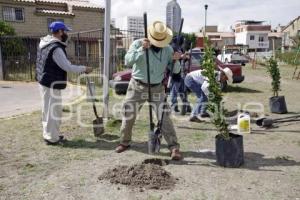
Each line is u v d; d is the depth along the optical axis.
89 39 18.81
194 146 6.24
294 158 5.56
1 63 18.92
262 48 77.31
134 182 4.52
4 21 29.31
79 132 7.14
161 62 5.40
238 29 81.88
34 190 4.41
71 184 4.56
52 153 5.81
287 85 16.94
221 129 5.14
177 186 4.45
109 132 7.13
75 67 6.00
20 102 11.35
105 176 4.73
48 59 5.92
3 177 4.82
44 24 33.31
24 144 6.31
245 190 4.33
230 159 5.07
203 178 4.69
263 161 5.40
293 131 7.32
